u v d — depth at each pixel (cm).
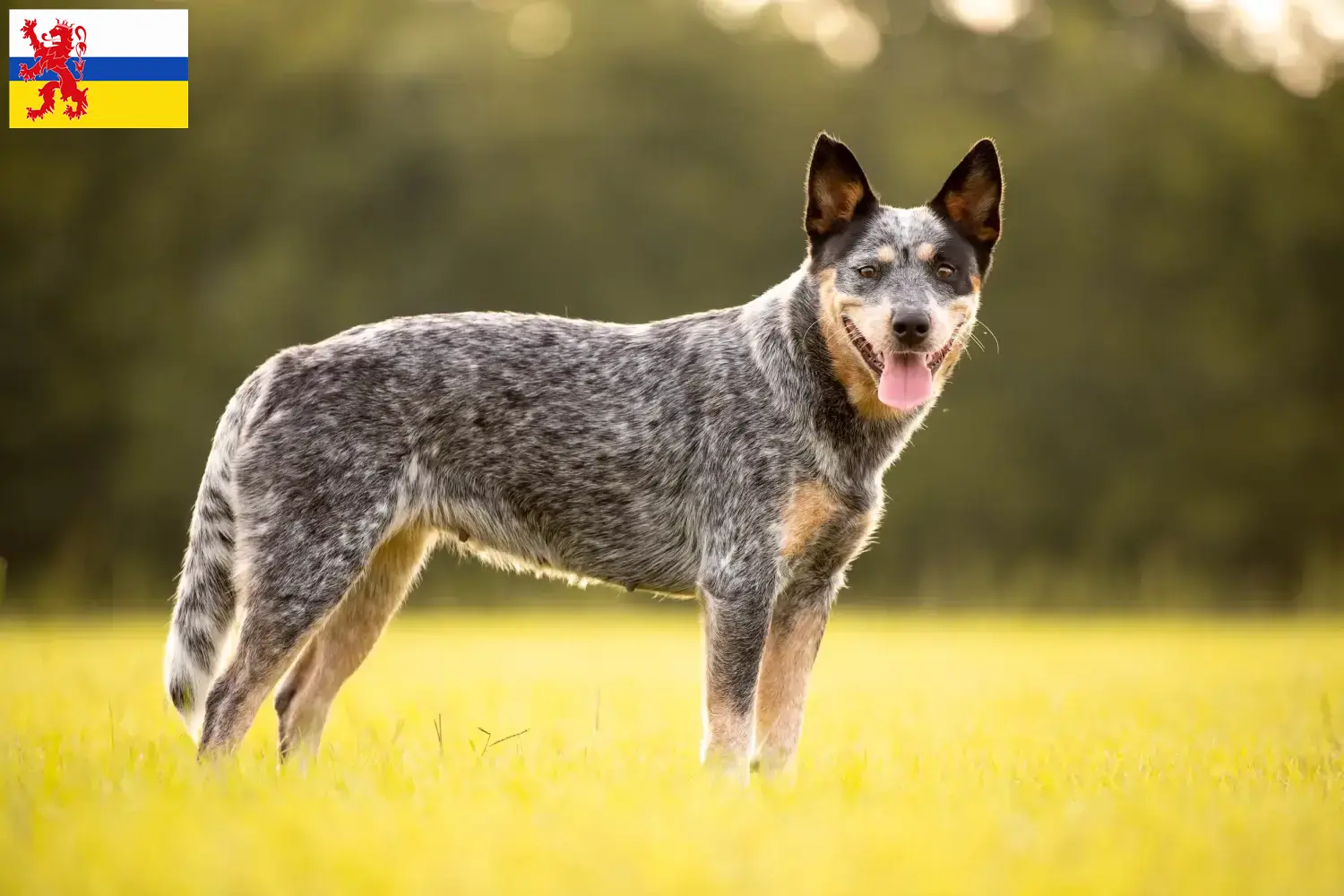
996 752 713
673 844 440
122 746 673
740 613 634
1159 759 676
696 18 3111
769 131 3044
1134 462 3062
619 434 664
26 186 2852
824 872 415
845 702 1025
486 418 664
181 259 2980
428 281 2916
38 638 1728
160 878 397
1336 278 3094
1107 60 3134
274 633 637
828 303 654
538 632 2136
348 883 395
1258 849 451
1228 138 3061
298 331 2866
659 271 3006
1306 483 3055
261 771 561
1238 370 3059
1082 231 3062
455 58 2986
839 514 652
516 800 507
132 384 2905
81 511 2873
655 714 907
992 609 2939
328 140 2984
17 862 416
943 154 2992
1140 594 2991
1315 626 2284
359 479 646
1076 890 404
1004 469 3028
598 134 2994
